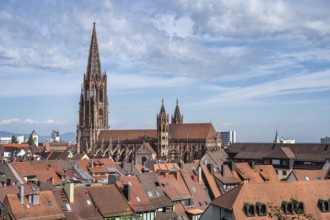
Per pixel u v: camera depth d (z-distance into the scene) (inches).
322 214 3791.8
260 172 7062.0
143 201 4778.5
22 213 3900.1
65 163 7696.9
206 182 6053.2
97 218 4274.1
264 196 3772.1
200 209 5452.8
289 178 6235.2
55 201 4170.8
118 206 4480.8
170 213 4982.8
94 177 7317.9
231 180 6382.9
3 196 4345.5
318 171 6309.1
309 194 3897.6
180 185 5639.8
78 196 4392.2
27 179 6378.0
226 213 3762.3
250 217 3604.8
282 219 3191.4
